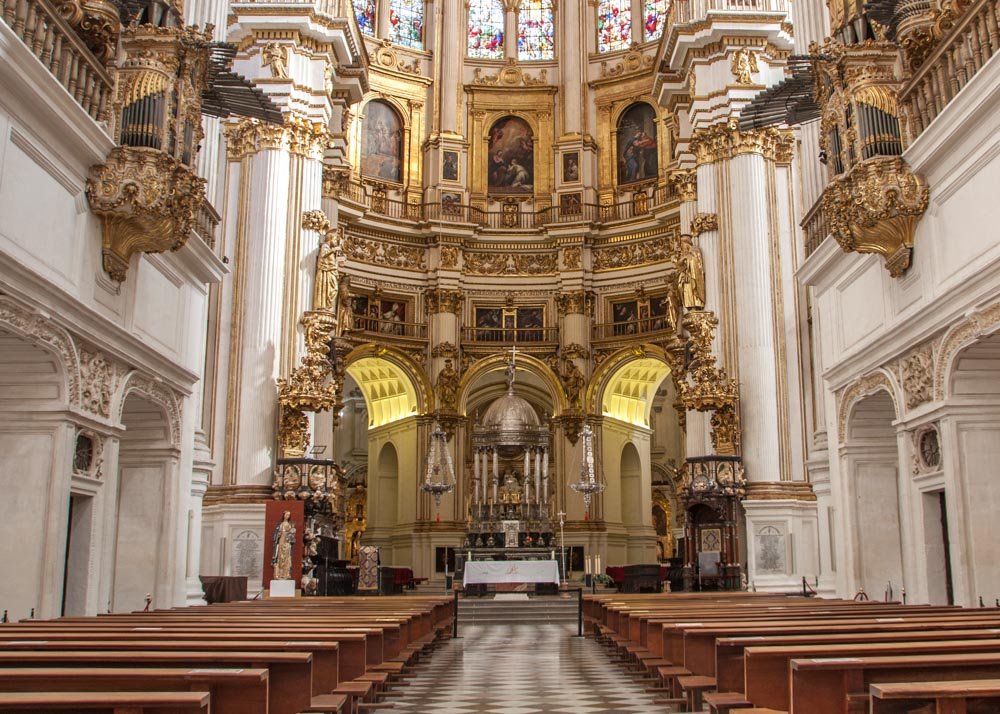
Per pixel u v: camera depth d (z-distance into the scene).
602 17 38.97
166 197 11.64
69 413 10.62
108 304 11.80
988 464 11.15
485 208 37.78
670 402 42.75
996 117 9.91
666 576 29.48
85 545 11.45
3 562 10.30
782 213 25.17
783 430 24.02
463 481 35.16
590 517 34.66
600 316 36.50
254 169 24.73
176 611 11.34
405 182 37.19
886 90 12.36
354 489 41.19
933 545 12.23
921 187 11.81
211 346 23.95
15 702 3.90
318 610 12.04
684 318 25.42
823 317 16.17
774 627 7.18
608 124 37.88
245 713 4.89
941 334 11.38
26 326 9.62
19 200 9.52
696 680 7.59
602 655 14.61
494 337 36.44
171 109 12.07
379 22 37.66
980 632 6.22
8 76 8.98
